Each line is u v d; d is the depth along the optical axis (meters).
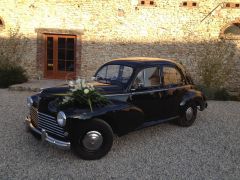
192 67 13.10
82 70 13.97
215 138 6.88
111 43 13.56
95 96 5.55
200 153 5.96
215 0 12.62
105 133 5.48
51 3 13.75
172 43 13.16
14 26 14.16
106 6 13.34
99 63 13.77
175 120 7.60
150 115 6.69
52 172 4.96
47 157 5.54
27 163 5.27
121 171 5.08
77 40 13.79
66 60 14.23
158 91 6.73
